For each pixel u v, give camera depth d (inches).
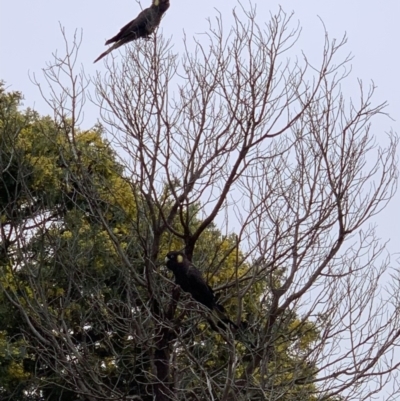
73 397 740.0
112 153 737.6
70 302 608.7
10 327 712.4
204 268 625.3
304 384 537.6
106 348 647.8
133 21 629.0
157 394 580.4
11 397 726.5
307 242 548.4
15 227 605.3
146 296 660.1
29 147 711.1
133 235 642.2
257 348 534.0
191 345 593.0
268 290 564.1
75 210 670.5
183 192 568.7
